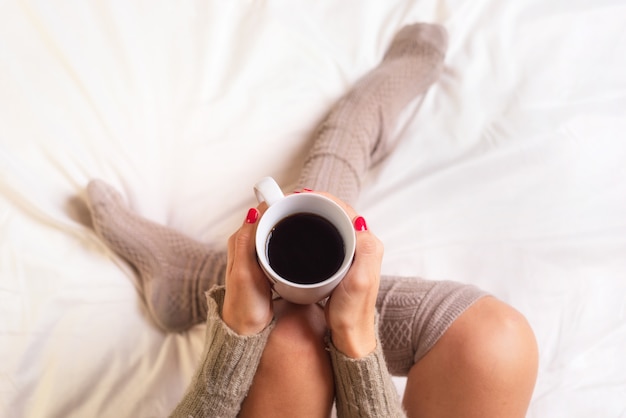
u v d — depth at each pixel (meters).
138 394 0.90
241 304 0.61
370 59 1.14
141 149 1.02
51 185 0.99
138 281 0.99
